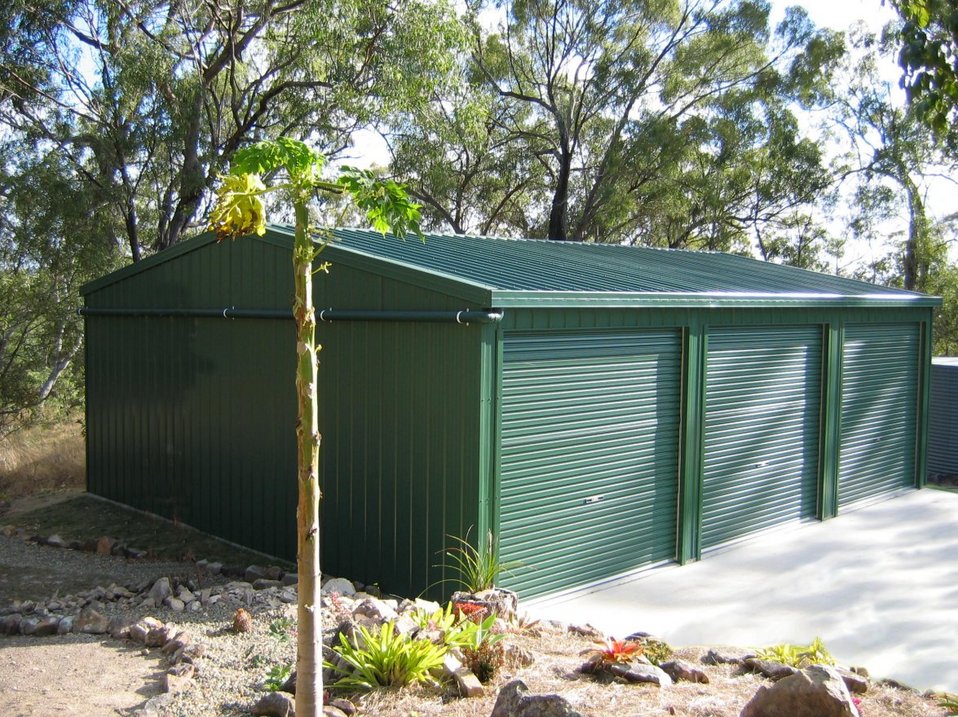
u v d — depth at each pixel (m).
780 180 28.98
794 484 11.41
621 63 27.88
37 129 17.14
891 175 29.42
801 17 28.12
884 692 6.03
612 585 8.88
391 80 18.23
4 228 16.94
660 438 9.47
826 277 14.40
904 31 5.98
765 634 7.60
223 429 10.45
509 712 4.59
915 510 12.38
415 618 6.27
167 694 5.41
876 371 12.87
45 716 5.15
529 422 8.16
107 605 7.58
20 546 10.51
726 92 28.30
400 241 10.65
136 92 16.62
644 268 11.16
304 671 4.25
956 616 8.05
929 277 29.39
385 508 8.41
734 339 10.36
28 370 17.61
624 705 5.14
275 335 9.66
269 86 21.47
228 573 9.22
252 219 4.05
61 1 16.55
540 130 30.09
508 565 7.92
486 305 7.45
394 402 8.31
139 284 11.80
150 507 11.77
